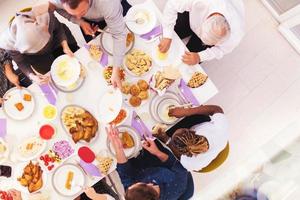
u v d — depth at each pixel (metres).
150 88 2.00
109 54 1.98
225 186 1.34
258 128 2.77
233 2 1.99
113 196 2.22
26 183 1.94
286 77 2.81
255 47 2.83
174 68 1.99
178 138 2.04
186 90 2.00
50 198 1.95
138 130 2.01
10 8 2.77
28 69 2.03
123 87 1.98
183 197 2.27
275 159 1.33
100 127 1.98
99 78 1.98
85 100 1.97
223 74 2.81
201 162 2.11
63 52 2.19
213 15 1.92
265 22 2.83
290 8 2.61
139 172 2.18
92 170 1.98
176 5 2.00
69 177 1.97
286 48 2.83
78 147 1.97
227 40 1.98
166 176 2.17
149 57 2.00
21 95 1.95
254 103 2.79
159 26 2.01
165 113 2.00
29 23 2.00
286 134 1.37
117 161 1.99
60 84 1.95
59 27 2.12
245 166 1.36
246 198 1.31
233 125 2.78
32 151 1.95
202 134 2.07
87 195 2.03
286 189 1.27
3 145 1.93
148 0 2.02
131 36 1.99
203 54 2.02
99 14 2.02
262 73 2.81
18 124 1.95
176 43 2.01
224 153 2.20
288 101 2.79
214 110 2.12
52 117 1.96
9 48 2.03
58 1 2.03
